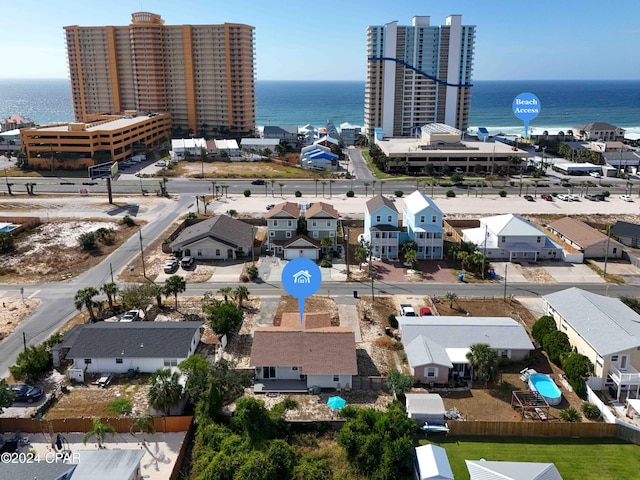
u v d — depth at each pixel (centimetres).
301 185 14112
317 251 8594
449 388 5169
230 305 6056
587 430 4409
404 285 7644
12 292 7306
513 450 4247
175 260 8325
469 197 12850
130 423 4444
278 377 5316
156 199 12406
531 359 5647
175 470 3947
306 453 4234
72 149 15825
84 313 6675
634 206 12131
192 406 4762
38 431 4441
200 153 17625
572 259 8625
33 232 9844
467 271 8194
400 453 3950
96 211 11319
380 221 8662
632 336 5162
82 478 3706
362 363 5569
